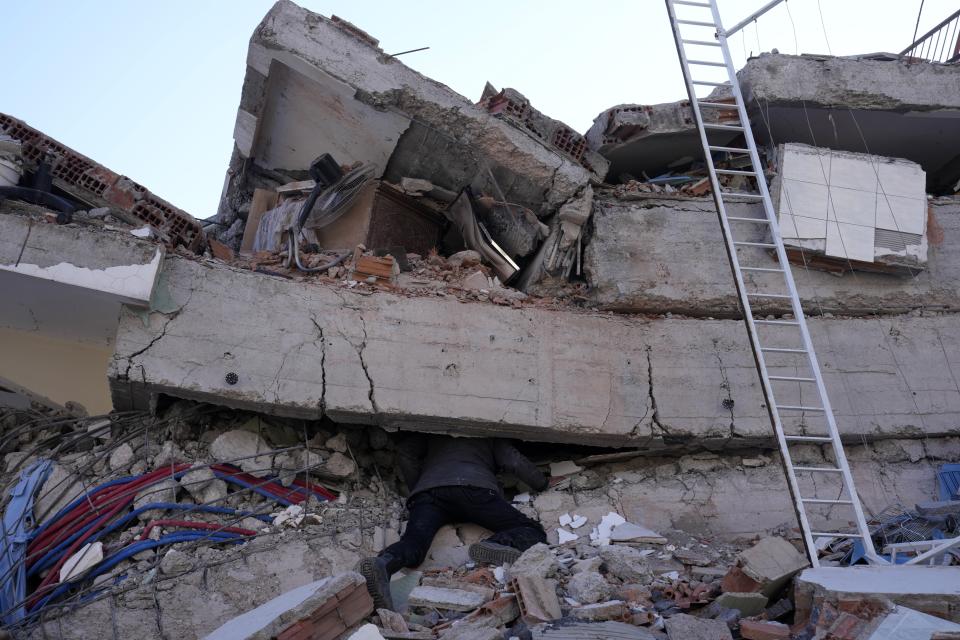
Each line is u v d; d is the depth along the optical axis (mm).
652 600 5504
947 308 8672
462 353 7586
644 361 7984
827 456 7980
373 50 8195
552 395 7664
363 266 7867
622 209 8625
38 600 6152
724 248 8531
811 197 8539
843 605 4469
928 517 6488
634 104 8812
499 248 8688
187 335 6973
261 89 8719
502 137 8312
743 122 7402
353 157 8984
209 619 5988
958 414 8180
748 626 4734
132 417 7270
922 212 8633
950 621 4258
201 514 6707
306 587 4824
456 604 5320
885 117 9094
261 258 8234
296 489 7078
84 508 6598
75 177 7438
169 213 7613
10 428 7754
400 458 7383
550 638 4621
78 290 6883
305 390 7137
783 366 8133
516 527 6734
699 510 7613
